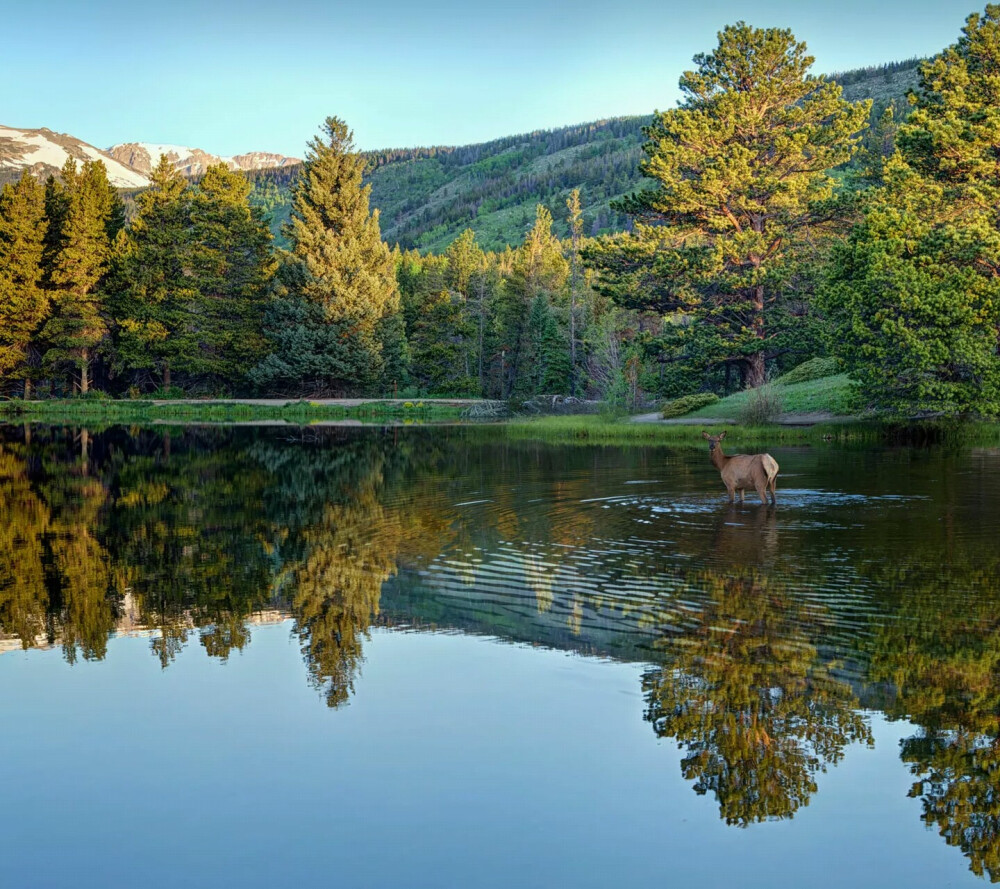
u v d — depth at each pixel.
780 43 48.94
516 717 6.08
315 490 18.47
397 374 78.81
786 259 48.75
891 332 29.56
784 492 16.16
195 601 9.25
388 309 76.19
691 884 4.21
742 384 55.31
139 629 8.30
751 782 5.20
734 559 10.38
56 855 4.52
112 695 6.61
